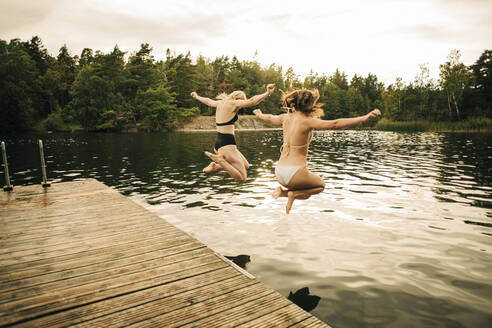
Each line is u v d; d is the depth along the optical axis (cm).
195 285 312
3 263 357
